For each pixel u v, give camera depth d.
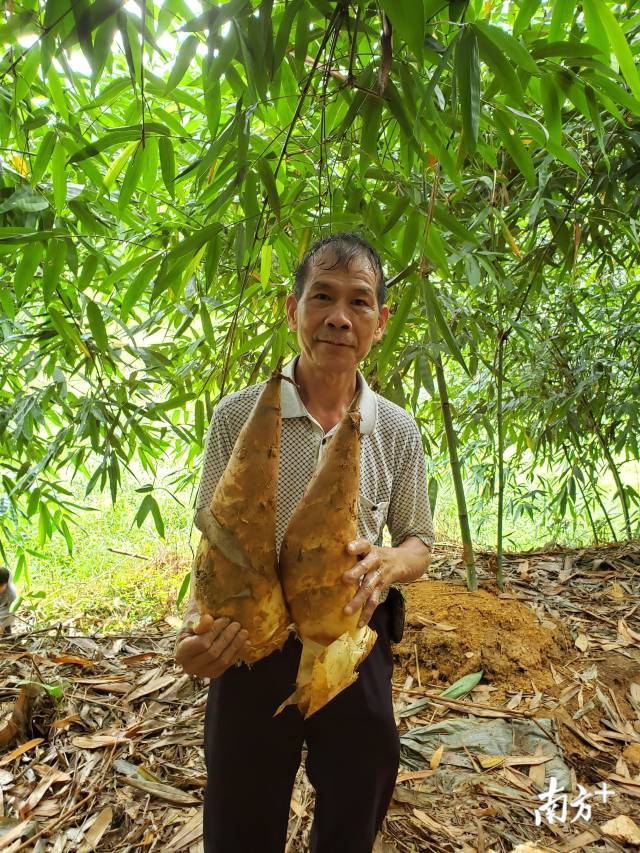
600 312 3.53
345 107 1.59
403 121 1.21
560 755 2.00
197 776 1.90
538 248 2.52
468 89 1.04
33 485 2.82
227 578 0.94
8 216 1.91
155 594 4.20
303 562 0.96
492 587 3.01
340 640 1.00
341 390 1.20
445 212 1.56
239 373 3.02
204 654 0.95
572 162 1.36
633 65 1.12
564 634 2.66
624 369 3.38
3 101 1.76
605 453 3.67
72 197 2.01
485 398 3.95
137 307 3.15
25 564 3.39
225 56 1.12
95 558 4.94
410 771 1.92
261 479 0.95
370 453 1.24
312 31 1.31
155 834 1.67
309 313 1.12
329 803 1.20
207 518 0.98
